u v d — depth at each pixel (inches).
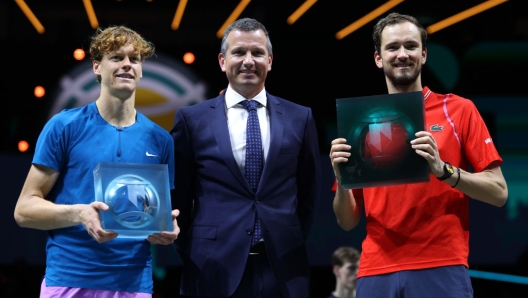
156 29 417.1
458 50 394.0
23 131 380.2
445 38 395.5
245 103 160.4
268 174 154.5
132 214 133.9
